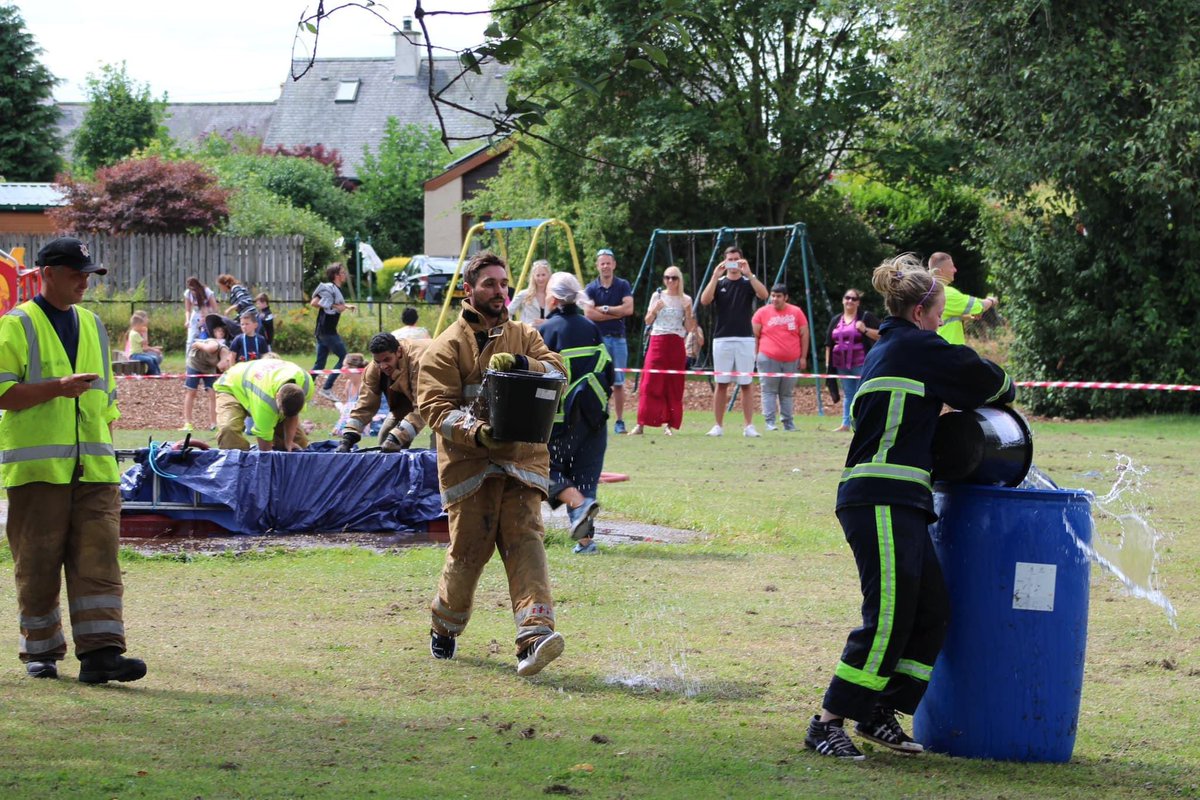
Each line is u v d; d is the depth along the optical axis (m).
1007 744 8.35
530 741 8.60
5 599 13.05
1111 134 33.88
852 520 8.25
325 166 93.25
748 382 29.16
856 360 30.84
